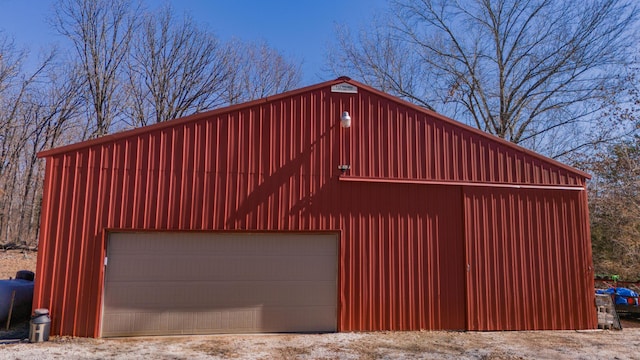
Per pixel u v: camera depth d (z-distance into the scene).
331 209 8.90
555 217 9.81
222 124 8.73
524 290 9.39
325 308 8.72
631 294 11.26
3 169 24.14
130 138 8.32
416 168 9.35
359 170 9.12
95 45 24.03
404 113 9.55
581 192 10.03
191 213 8.33
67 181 8.00
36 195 25.55
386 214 9.12
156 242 8.29
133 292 8.08
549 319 9.39
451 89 21.45
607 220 16.45
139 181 8.23
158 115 25.06
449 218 9.36
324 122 9.16
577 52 18.97
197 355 6.84
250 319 8.45
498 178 9.68
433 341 8.01
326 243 8.91
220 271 8.45
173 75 25.61
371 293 8.80
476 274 9.26
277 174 8.79
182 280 8.29
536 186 9.77
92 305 7.82
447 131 9.66
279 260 8.70
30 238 24.81
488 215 9.52
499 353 7.24
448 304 9.05
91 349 7.00
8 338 7.74
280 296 8.60
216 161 8.59
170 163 8.40
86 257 7.89
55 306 7.69
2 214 24.23
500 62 21.14
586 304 9.62
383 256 8.96
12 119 24.33
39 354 6.62
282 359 6.71
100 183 8.10
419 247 9.12
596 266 16.06
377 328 8.72
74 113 24.66
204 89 26.19
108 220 8.03
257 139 8.83
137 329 8.02
